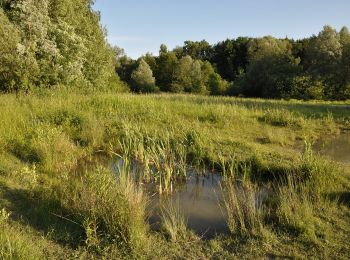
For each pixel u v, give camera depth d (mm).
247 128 12133
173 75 55688
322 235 5219
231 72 70500
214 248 4996
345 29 40875
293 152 9375
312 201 6203
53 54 16906
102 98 13789
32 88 15617
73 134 10141
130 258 4691
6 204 5828
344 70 37812
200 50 78875
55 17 18188
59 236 5078
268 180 7453
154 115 12211
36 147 8234
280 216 5582
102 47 23422
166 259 4730
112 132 10250
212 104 15484
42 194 6203
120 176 6223
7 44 15000
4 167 7316
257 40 57375
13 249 4414
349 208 6035
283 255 4805
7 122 9727
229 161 8195
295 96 35125
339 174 7133
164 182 7609
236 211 5781
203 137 9586
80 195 6047
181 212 6172
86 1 22547
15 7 15938
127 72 62969
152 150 8406
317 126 13156
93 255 4742
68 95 14430
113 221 5113
